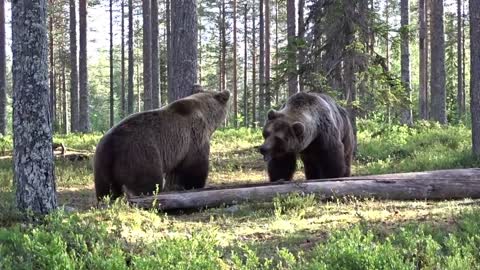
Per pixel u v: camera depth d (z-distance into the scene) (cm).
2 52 2870
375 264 535
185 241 579
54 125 4025
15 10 789
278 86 1636
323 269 525
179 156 1039
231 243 711
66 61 5072
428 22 4759
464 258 563
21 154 793
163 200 911
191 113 1071
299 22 2980
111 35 4997
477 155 1358
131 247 638
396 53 1688
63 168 1505
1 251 612
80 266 545
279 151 1034
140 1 5138
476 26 1364
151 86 3212
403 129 2091
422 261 582
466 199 982
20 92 789
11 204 840
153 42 3053
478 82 1373
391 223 793
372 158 1622
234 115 4256
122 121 996
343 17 1559
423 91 3625
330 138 1122
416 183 995
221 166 1616
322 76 1558
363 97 1598
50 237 617
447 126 2373
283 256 566
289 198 920
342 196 976
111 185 959
